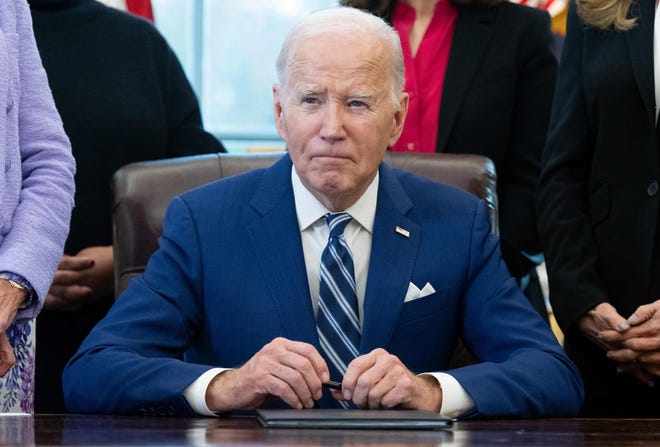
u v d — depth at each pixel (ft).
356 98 8.52
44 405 12.28
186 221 9.25
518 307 9.19
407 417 6.97
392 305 8.95
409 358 9.02
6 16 9.39
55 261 9.02
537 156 12.80
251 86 27.20
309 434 6.45
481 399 8.07
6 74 9.00
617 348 10.61
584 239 11.12
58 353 12.32
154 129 12.70
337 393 7.89
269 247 9.05
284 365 7.70
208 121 27.17
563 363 8.82
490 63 12.78
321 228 9.15
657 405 11.12
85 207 12.30
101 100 12.41
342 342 8.77
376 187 9.33
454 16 12.97
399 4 13.12
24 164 9.32
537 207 11.68
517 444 6.09
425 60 12.83
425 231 9.33
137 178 10.48
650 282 10.80
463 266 9.26
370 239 9.20
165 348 8.80
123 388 8.13
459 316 9.41
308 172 8.66
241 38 27.12
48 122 9.52
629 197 10.94
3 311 8.38
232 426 6.94
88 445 5.69
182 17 26.84
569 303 10.91
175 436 6.21
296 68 8.61
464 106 12.64
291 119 8.64
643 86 10.82
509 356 8.89
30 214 8.95
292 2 27.17
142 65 12.82
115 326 8.80
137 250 10.32
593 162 11.20
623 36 11.06
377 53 8.64
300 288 8.92
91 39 12.61
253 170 9.64
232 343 8.92
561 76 11.71
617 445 6.11
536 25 13.01
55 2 12.54
